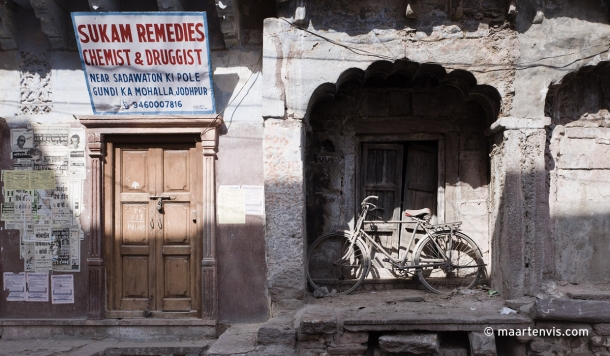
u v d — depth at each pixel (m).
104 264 5.41
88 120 5.23
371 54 5.02
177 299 5.42
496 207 5.32
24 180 5.43
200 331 5.28
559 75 5.02
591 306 4.39
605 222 5.35
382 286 5.93
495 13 5.03
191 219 5.44
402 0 5.04
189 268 5.44
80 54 4.99
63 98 5.45
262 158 5.33
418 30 5.04
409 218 6.00
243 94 5.37
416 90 5.95
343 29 5.04
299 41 5.04
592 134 5.38
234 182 5.34
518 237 4.96
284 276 5.01
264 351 4.27
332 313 4.64
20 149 5.45
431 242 5.80
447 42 5.03
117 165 5.48
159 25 4.87
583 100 5.41
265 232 5.06
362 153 6.14
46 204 5.43
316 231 5.95
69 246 5.41
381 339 4.41
